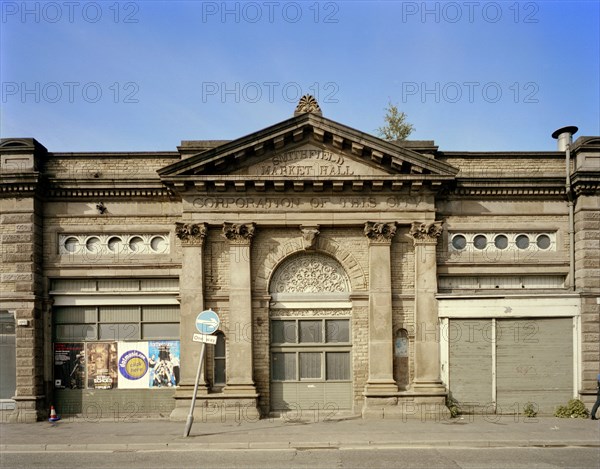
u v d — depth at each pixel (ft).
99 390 60.90
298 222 59.11
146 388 60.95
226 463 39.96
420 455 41.93
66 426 54.70
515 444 45.32
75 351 61.26
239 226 58.49
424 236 59.16
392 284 59.62
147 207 61.62
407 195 59.47
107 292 61.05
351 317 59.88
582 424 52.80
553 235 61.93
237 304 58.23
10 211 59.16
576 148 60.75
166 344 61.26
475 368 58.70
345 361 60.08
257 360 58.75
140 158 62.18
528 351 58.85
